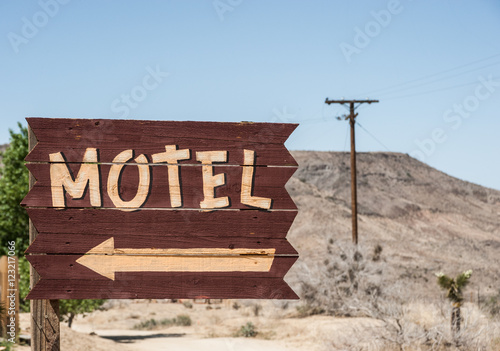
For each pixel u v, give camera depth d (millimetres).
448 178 156000
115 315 44844
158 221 4926
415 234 107875
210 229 4965
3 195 23938
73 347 16344
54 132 4895
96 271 4848
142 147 4961
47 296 4797
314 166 143250
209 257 4949
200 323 35188
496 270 60875
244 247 4980
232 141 5043
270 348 21531
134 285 4867
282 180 5055
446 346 15664
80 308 25078
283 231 5020
